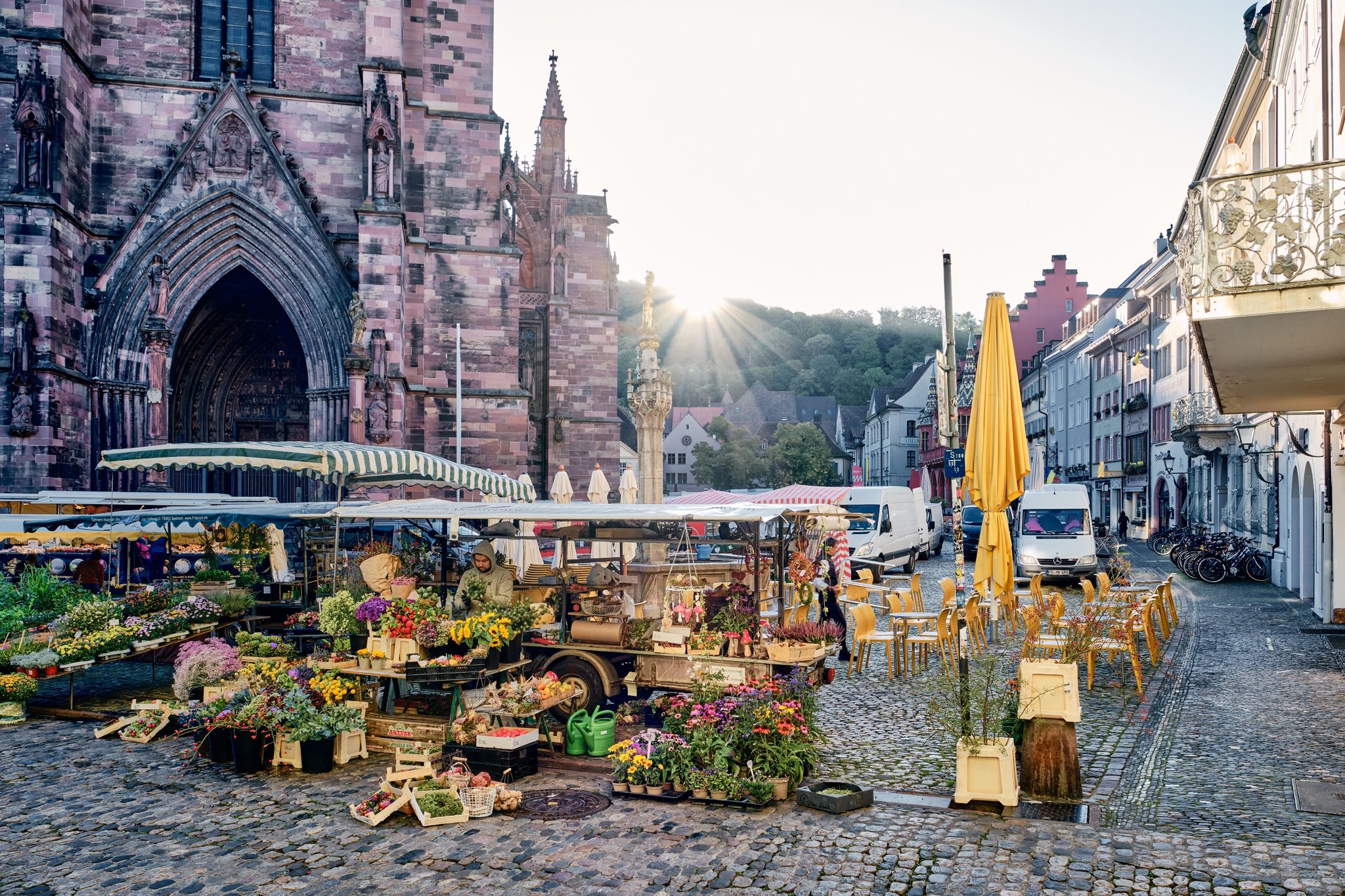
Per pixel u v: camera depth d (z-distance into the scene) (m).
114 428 27.67
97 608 14.23
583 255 49.88
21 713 12.70
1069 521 28.28
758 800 8.62
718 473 108.56
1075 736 8.94
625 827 8.21
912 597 18.52
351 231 30.41
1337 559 19.48
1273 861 6.97
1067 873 6.91
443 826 8.31
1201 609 22.42
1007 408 10.34
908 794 9.02
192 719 10.77
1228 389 14.80
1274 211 9.77
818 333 177.62
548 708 10.59
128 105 29.12
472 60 33.38
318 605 13.91
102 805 9.03
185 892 6.96
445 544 14.62
